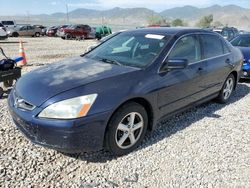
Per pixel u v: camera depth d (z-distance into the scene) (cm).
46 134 304
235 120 488
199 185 307
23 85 354
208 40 503
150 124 391
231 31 1906
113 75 350
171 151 372
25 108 321
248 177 323
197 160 353
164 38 427
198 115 505
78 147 310
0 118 451
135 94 345
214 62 500
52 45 1955
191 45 456
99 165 336
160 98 386
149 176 319
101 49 463
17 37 3050
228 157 363
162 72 388
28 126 313
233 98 625
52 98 308
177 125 456
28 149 359
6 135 392
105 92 322
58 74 362
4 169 316
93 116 309
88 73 358
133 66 385
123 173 322
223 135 425
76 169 326
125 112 341
